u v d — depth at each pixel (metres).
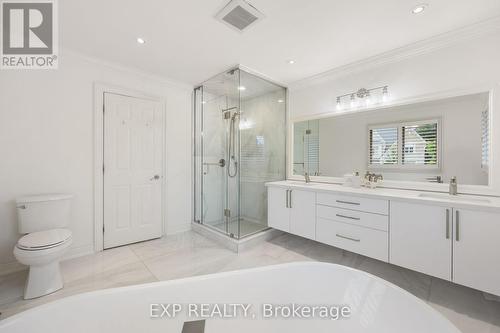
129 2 1.53
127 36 1.96
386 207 1.84
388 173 2.30
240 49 2.18
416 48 2.05
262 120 3.07
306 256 2.40
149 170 2.85
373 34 1.91
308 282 1.19
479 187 1.80
